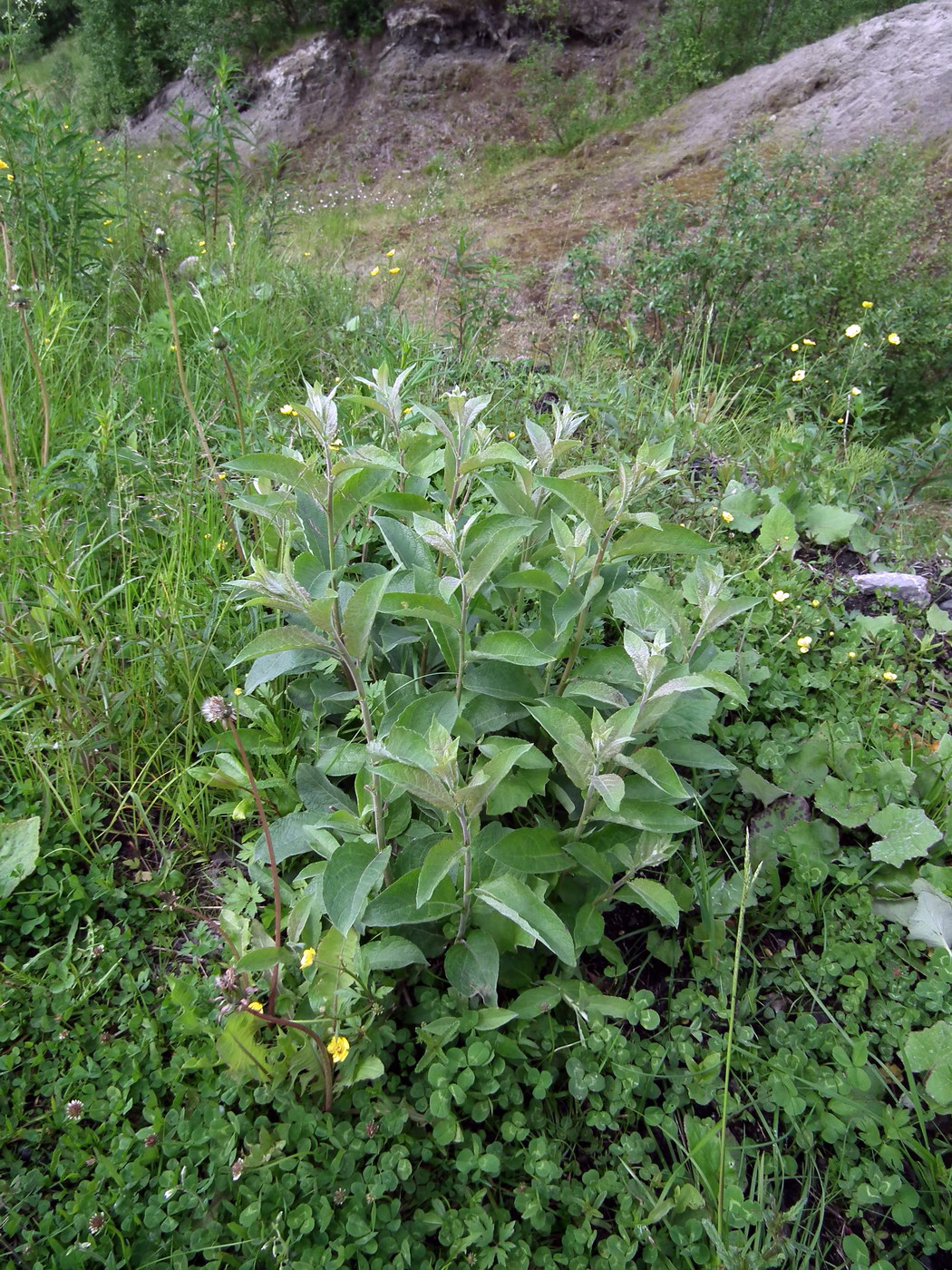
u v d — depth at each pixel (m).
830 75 9.54
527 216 9.45
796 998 1.90
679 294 5.82
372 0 13.77
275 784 2.00
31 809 2.03
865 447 4.38
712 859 2.13
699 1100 1.66
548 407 4.18
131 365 3.48
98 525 2.70
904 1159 1.66
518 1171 1.61
